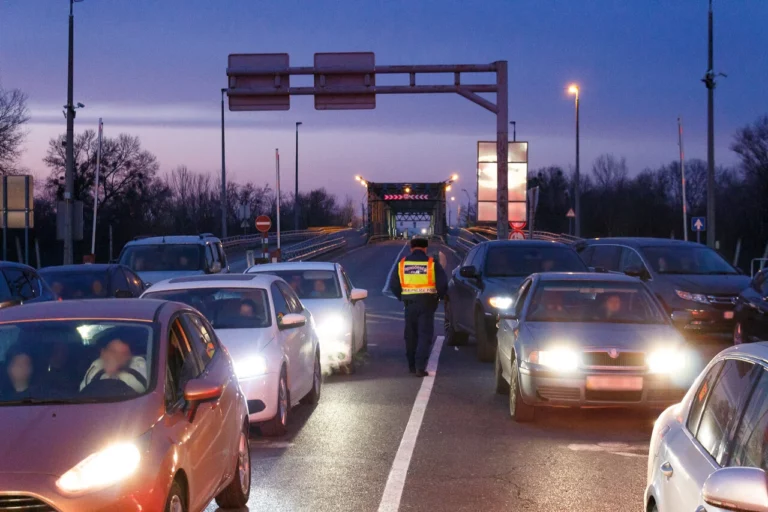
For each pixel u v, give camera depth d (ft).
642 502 22.16
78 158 241.14
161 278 67.67
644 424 31.76
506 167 75.25
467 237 196.65
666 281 54.95
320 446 28.45
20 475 14.61
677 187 287.07
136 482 15.05
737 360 13.67
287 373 30.86
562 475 24.77
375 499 22.49
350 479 24.44
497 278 48.93
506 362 35.60
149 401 16.96
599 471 25.21
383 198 244.63
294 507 21.90
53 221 188.24
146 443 15.87
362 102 73.15
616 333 31.32
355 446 28.43
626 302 34.32
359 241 226.38
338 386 40.47
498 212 75.87
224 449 19.97
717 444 13.08
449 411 34.24
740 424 12.48
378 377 43.04
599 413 33.60
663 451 15.12
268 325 31.24
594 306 34.24
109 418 16.17
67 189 86.12
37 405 16.81
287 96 73.31
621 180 292.61
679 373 30.19
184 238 74.33
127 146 248.11
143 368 17.99
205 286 33.27
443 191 244.22
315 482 24.14
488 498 22.54
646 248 58.44
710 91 90.33
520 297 36.99
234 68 72.33
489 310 46.68
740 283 54.34
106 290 54.65
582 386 29.99
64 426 15.84
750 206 212.84
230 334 30.19
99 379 17.74
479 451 27.66
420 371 42.96
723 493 10.23
